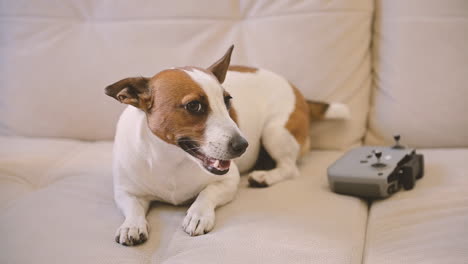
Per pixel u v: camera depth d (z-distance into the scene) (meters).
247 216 1.45
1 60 2.25
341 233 1.34
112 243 1.33
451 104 1.96
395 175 1.60
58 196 1.61
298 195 1.60
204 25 2.12
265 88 1.90
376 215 1.49
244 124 1.78
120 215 1.50
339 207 1.50
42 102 2.22
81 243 1.32
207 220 1.39
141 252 1.30
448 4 1.96
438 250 1.21
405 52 2.02
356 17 2.05
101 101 2.18
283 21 2.07
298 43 2.06
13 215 1.48
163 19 2.14
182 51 2.13
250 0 2.10
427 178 1.69
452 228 1.30
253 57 2.10
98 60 2.17
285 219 1.41
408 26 2.01
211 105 1.38
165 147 1.43
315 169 1.87
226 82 1.81
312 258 1.21
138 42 2.15
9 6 2.23
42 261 1.24
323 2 2.03
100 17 2.18
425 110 1.98
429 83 1.98
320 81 2.06
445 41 1.97
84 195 1.62
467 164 1.73
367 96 2.12
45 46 2.21
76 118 2.20
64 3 2.21
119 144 1.56
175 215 1.51
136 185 1.54
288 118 1.85
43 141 2.16
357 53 2.07
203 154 1.39
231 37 2.12
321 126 2.09
